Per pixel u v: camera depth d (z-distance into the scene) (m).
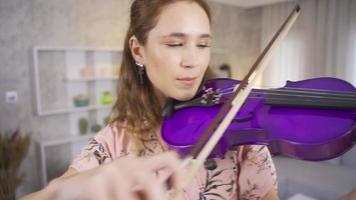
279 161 2.56
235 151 0.57
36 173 2.53
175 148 0.55
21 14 2.30
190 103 0.64
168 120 0.61
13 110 2.36
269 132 0.57
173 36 0.52
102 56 2.78
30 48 2.36
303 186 2.13
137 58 0.60
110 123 0.61
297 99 0.65
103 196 0.24
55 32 2.48
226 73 3.73
